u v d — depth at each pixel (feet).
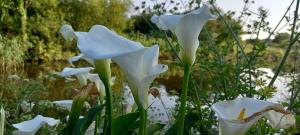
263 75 4.26
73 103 2.30
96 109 2.25
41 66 27.84
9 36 28.09
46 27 30.63
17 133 2.30
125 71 1.80
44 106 5.67
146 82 1.82
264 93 3.35
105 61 1.97
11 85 6.12
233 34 4.08
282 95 4.56
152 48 1.84
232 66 3.96
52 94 9.32
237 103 1.95
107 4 34.58
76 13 34.55
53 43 31.22
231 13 4.95
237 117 1.95
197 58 4.33
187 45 1.91
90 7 34.35
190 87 4.12
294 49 5.21
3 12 27.68
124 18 34.96
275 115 2.12
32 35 30.37
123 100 5.19
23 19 28.71
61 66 28.27
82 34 1.71
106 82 1.99
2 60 21.85
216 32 5.41
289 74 4.96
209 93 4.46
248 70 3.93
